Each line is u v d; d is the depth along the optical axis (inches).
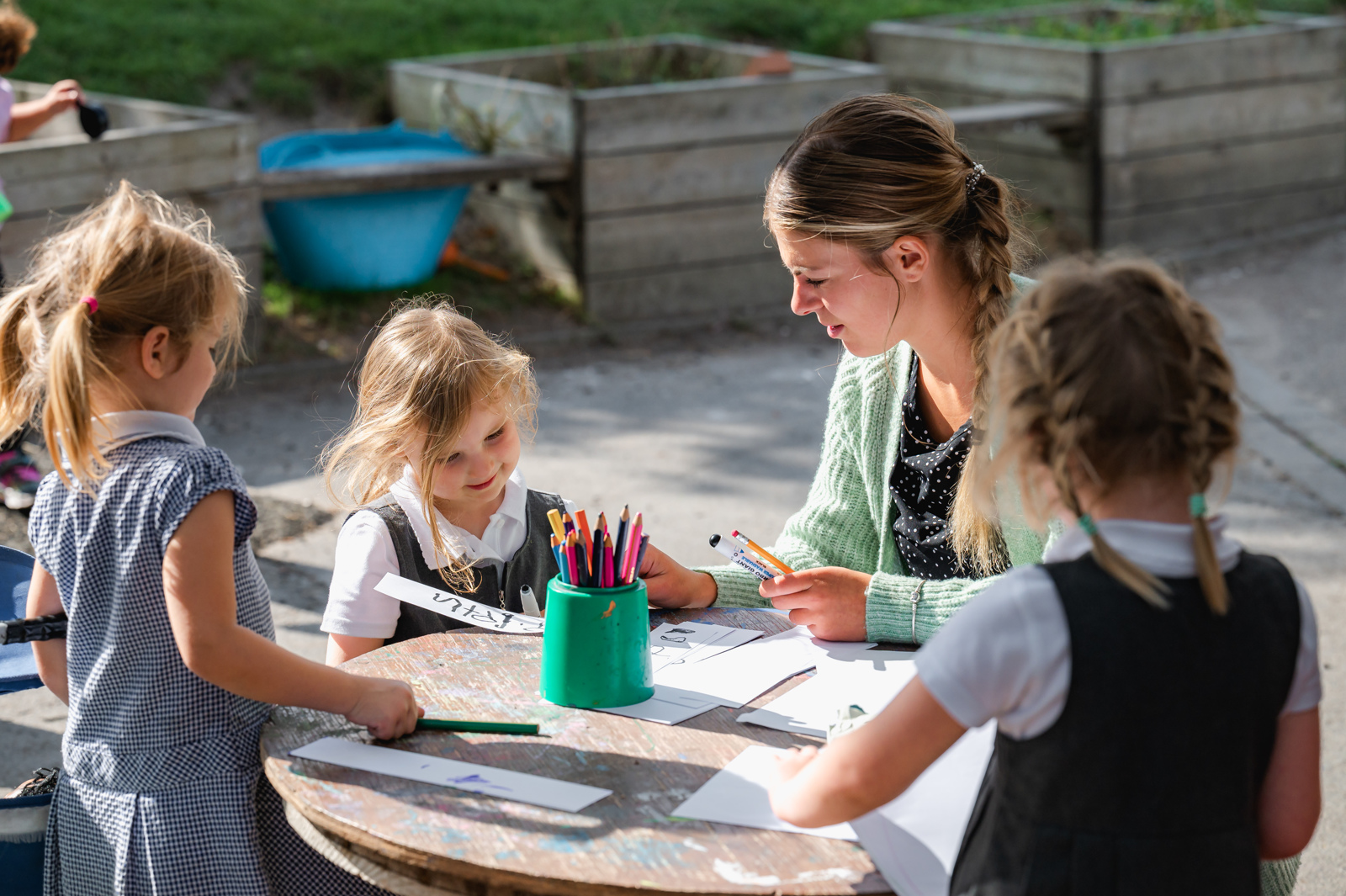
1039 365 48.9
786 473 187.9
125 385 64.5
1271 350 236.7
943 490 82.9
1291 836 51.2
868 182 72.9
